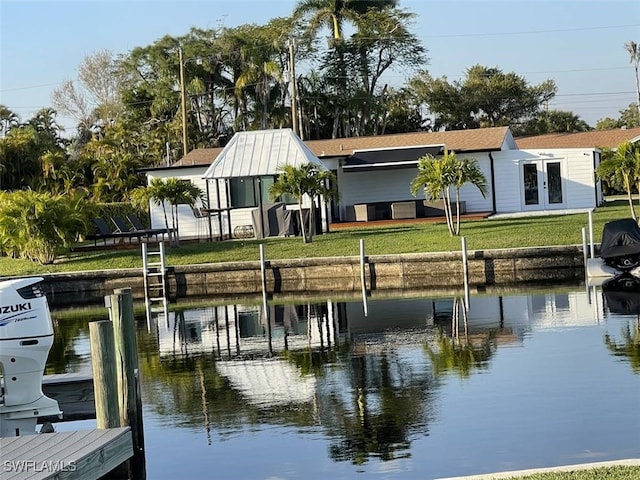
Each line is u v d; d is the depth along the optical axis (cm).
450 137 4812
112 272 3369
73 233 3622
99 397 1255
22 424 1369
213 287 3291
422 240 3341
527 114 8969
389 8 7638
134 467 1248
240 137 4109
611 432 1261
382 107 7781
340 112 7681
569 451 1191
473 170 3328
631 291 2641
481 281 3052
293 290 3216
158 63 7831
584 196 4422
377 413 1446
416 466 1172
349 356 1945
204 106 7838
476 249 3131
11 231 3569
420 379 1669
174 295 3306
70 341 2344
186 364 1967
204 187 4472
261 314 2680
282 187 3459
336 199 3562
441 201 4372
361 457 1226
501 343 1967
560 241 3147
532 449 1209
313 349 2059
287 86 7531
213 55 7656
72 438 1150
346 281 3161
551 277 3027
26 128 7619
